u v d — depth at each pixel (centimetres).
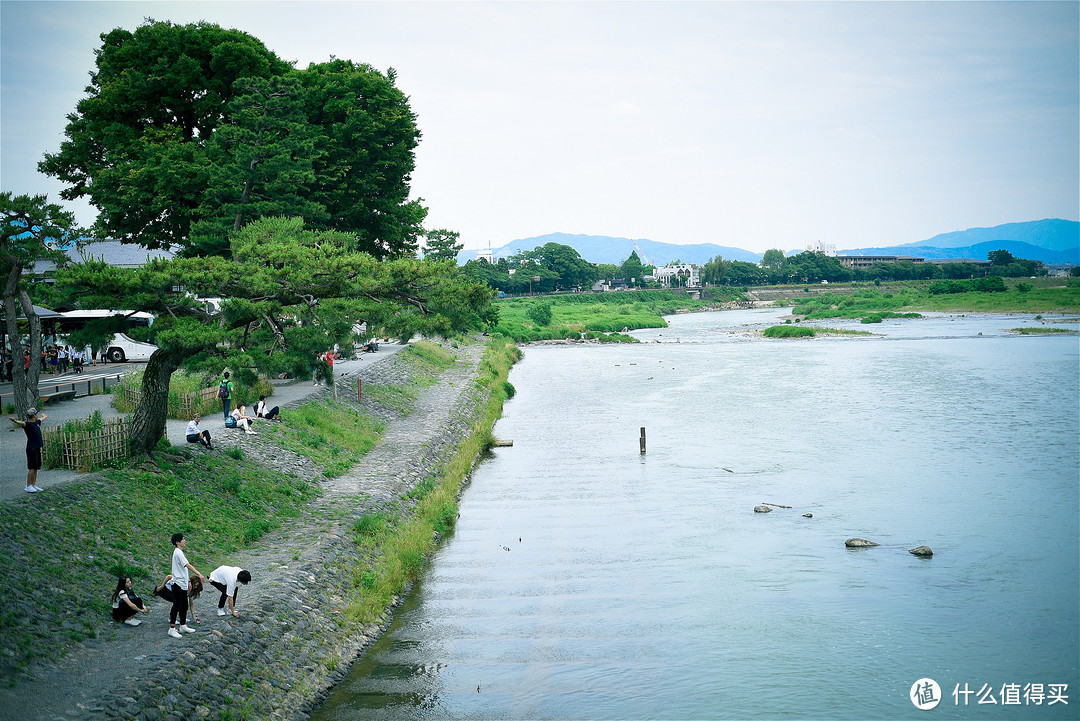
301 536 2720
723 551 3281
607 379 9100
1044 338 13138
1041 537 3381
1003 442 5203
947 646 2458
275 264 3138
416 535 3162
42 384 4328
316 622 2233
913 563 3131
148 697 1570
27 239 2784
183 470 2766
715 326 19238
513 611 2670
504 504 3978
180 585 1839
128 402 3606
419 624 2548
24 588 1803
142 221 4878
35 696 1504
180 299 2745
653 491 4203
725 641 2478
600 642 2448
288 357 2881
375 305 3216
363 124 5225
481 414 6138
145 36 5003
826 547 3322
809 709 2073
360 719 1944
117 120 5041
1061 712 2077
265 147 4284
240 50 5050
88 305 2559
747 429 5847
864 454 4966
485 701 2070
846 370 9394
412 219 6384
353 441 4131
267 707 1803
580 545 3347
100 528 2227
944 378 8406
